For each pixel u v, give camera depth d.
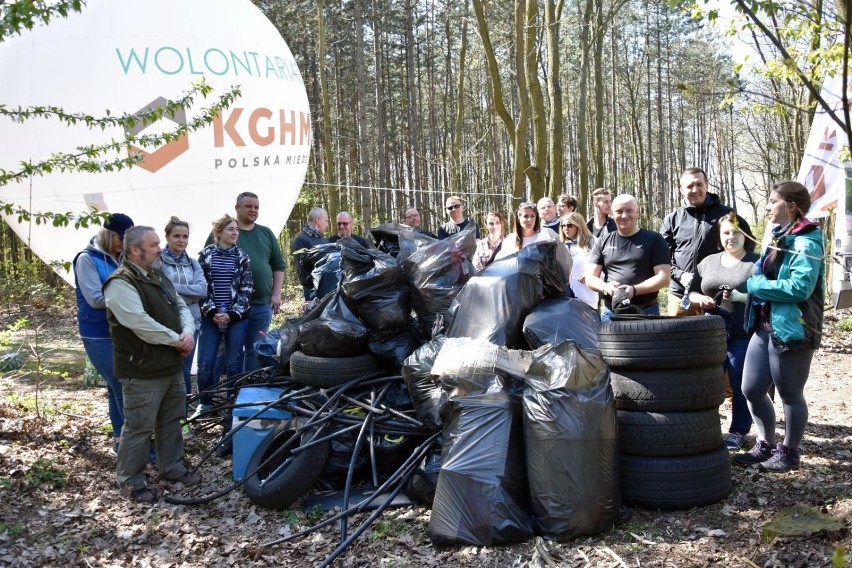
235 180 8.15
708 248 5.68
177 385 5.32
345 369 5.36
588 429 4.02
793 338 4.58
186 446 6.13
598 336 4.64
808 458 5.16
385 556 4.04
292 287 20.02
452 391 4.40
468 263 5.75
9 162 7.67
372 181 30.62
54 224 5.14
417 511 4.55
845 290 9.27
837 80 6.68
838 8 4.17
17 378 8.95
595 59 21.23
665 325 4.38
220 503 4.98
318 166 32.56
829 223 12.45
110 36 7.52
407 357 5.41
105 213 5.22
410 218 9.72
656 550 3.87
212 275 6.70
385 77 34.78
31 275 9.23
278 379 5.99
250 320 7.22
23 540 4.38
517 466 4.13
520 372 4.40
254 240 7.35
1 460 5.41
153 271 5.27
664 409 4.36
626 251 5.61
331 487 5.02
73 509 4.84
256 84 8.30
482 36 12.48
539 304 5.09
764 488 4.61
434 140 34.56
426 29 33.81
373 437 4.93
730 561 3.67
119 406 5.87
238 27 8.37
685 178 5.74
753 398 4.97
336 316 5.54
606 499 4.04
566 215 6.83
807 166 8.99
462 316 5.05
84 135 7.45
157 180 7.70
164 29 7.73
